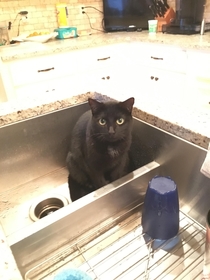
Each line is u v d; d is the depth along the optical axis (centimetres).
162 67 220
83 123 92
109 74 240
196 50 188
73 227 61
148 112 76
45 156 94
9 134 83
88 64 223
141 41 224
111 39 227
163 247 60
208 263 49
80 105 96
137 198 73
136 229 65
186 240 62
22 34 235
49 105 88
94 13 272
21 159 88
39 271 56
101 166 88
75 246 61
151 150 80
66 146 98
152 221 59
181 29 229
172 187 58
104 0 258
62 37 244
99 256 59
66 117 94
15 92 195
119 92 95
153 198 57
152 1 257
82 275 47
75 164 95
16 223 77
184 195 71
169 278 53
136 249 60
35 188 90
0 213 80
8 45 217
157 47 216
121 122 80
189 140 65
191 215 69
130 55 244
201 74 191
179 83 212
